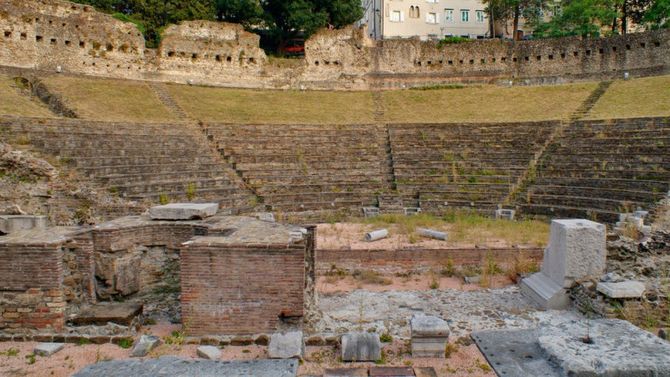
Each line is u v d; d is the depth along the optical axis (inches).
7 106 1090.7
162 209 468.4
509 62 1862.7
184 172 1000.2
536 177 1063.6
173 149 1095.6
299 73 1866.4
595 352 197.2
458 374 312.2
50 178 706.2
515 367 196.4
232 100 1581.0
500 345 217.8
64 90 1318.9
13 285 365.4
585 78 1737.2
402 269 628.7
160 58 1669.5
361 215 1031.6
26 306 366.3
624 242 504.4
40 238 381.1
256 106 1553.9
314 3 2066.9
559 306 465.7
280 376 219.0
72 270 395.9
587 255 460.4
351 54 1903.3
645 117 1104.2
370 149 1267.2
